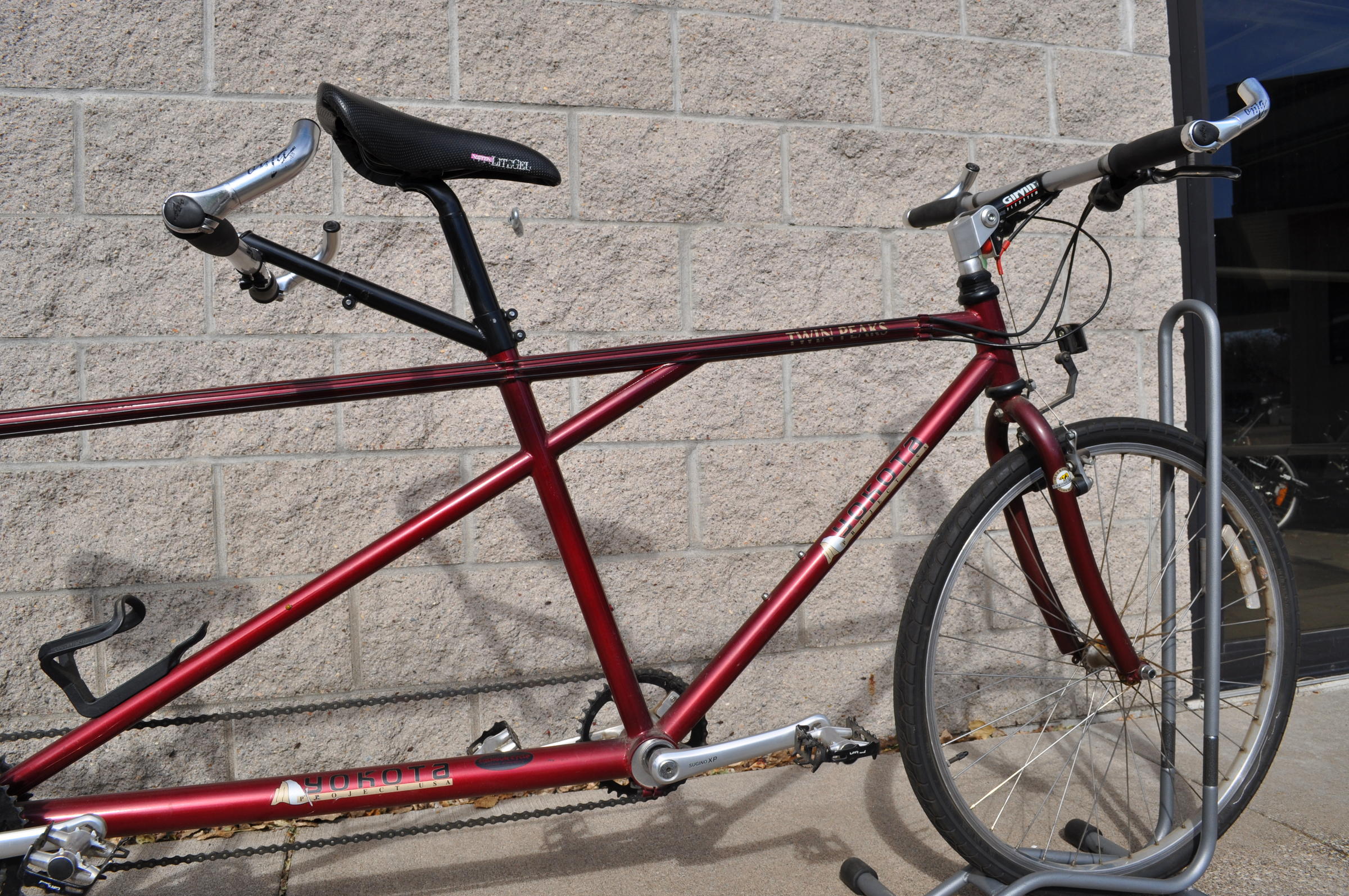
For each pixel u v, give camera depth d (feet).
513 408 4.12
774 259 6.61
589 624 4.15
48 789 5.65
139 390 5.68
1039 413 4.43
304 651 5.94
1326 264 8.61
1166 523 5.11
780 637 6.65
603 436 6.33
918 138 6.86
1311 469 8.70
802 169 6.66
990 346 4.53
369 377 3.91
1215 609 4.44
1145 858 4.57
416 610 6.08
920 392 6.87
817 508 6.70
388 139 3.58
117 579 5.68
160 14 5.68
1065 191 7.12
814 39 6.67
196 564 5.77
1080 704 7.09
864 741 4.05
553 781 3.95
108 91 5.62
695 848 5.21
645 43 6.38
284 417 5.87
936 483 6.91
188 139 5.73
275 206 5.84
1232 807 4.71
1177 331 7.32
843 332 4.37
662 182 6.41
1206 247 7.47
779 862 5.02
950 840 4.33
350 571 4.05
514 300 6.19
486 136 3.85
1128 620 7.16
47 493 5.58
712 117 6.50
